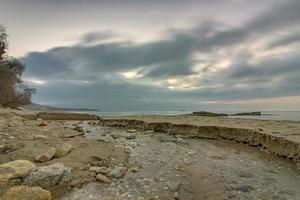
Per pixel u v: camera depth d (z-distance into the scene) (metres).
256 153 14.27
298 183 9.09
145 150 14.52
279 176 9.90
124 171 9.66
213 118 31.09
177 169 10.55
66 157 10.29
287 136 14.34
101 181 8.35
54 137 15.08
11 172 6.91
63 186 7.49
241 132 18.28
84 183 8.02
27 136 14.20
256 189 8.45
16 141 12.56
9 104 54.31
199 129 20.91
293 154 12.17
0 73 52.97
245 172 10.35
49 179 7.26
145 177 9.29
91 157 10.87
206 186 8.65
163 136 20.98
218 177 9.63
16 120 23.59
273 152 13.96
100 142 15.05
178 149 15.14
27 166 7.32
